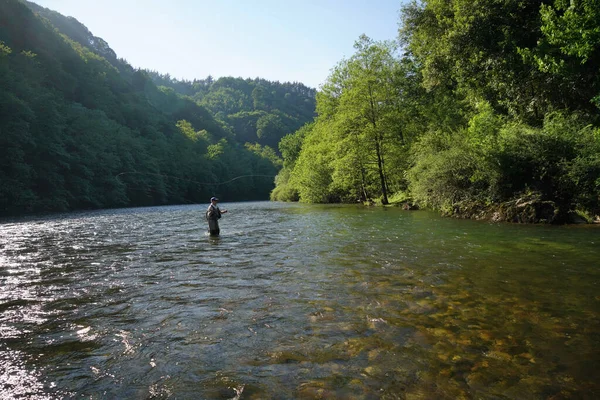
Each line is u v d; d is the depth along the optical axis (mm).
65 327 5062
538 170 15109
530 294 5730
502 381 3316
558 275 6734
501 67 20312
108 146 64438
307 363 3801
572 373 3420
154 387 3445
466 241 10703
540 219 14133
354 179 35281
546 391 3139
